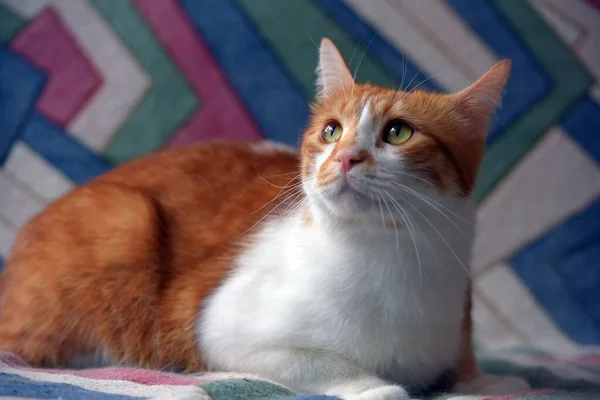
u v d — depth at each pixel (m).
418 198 1.27
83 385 1.20
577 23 2.45
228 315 1.41
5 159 2.45
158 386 1.21
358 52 2.48
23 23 2.47
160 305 1.53
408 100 1.37
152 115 2.48
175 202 1.61
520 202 2.45
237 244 1.53
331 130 1.40
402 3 2.48
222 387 1.16
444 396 1.35
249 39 2.50
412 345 1.36
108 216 1.55
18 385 1.15
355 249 1.33
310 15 2.50
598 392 1.44
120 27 2.49
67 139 2.46
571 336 2.40
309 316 1.34
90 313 1.52
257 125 2.49
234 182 1.66
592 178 2.43
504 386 1.46
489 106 1.41
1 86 2.46
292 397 1.14
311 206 1.37
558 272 2.43
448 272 1.36
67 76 2.47
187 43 2.49
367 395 1.19
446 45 2.47
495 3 2.48
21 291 1.52
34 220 1.63
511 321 2.42
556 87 2.45
